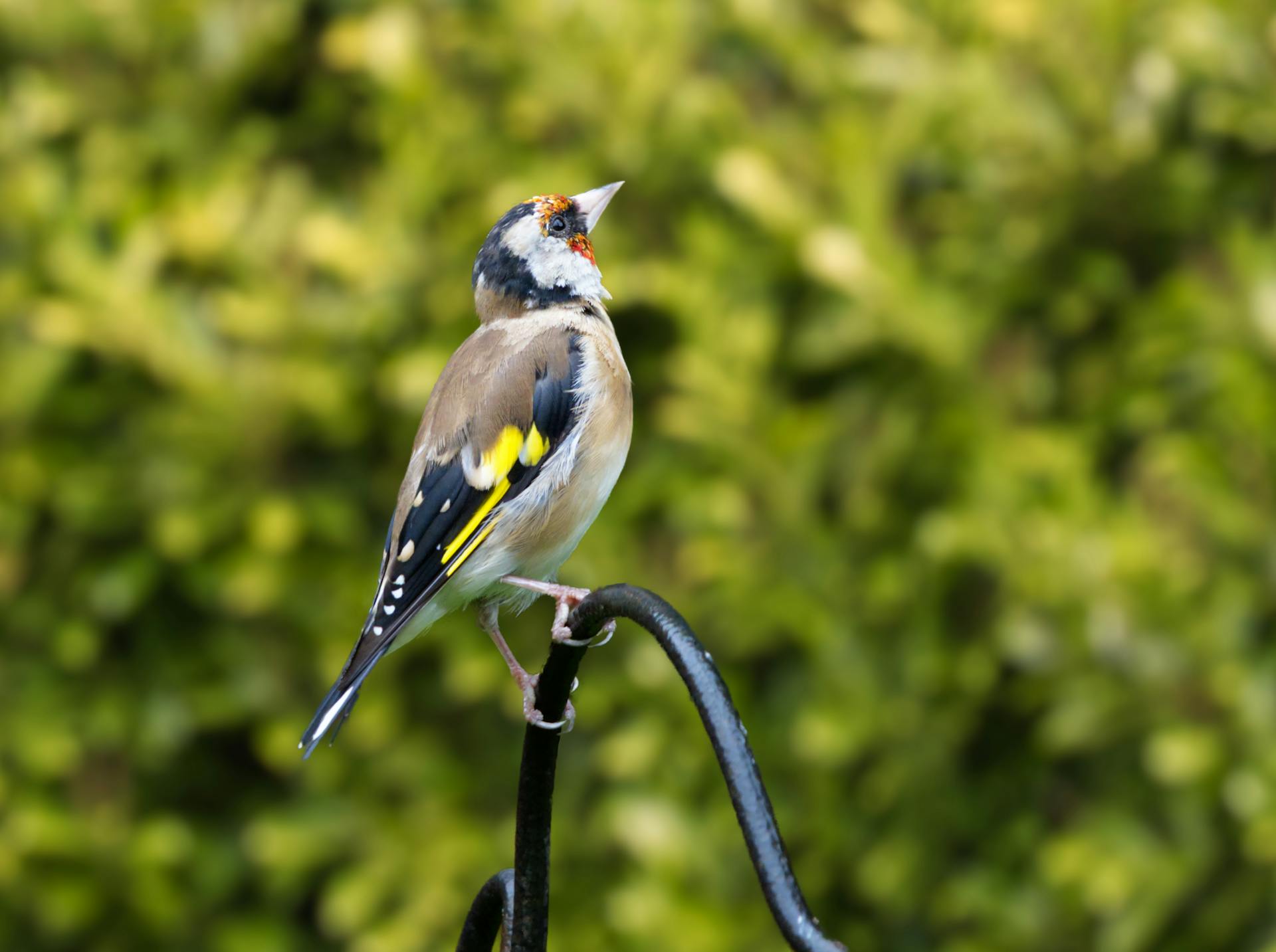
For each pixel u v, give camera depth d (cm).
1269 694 946
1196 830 967
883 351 1007
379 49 1006
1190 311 979
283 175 1055
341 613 1048
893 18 1009
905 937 1045
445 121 1027
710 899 1012
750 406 987
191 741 1106
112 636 1084
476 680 1012
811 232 973
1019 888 1005
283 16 1068
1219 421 980
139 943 1103
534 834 554
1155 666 952
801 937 432
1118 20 986
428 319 1038
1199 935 993
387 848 1049
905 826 1016
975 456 978
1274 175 1014
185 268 1056
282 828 1052
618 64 1012
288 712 1069
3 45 1095
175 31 1082
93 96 1087
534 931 552
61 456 1053
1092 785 1010
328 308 1035
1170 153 1005
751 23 1016
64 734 1065
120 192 1054
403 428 1046
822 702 990
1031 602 959
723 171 967
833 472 1022
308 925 1134
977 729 1023
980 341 1015
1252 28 992
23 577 1071
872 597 989
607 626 726
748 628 994
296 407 1038
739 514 983
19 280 1040
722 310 998
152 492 1047
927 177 1048
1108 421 1012
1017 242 1009
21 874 1064
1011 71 1007
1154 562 945
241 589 1020
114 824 1078
